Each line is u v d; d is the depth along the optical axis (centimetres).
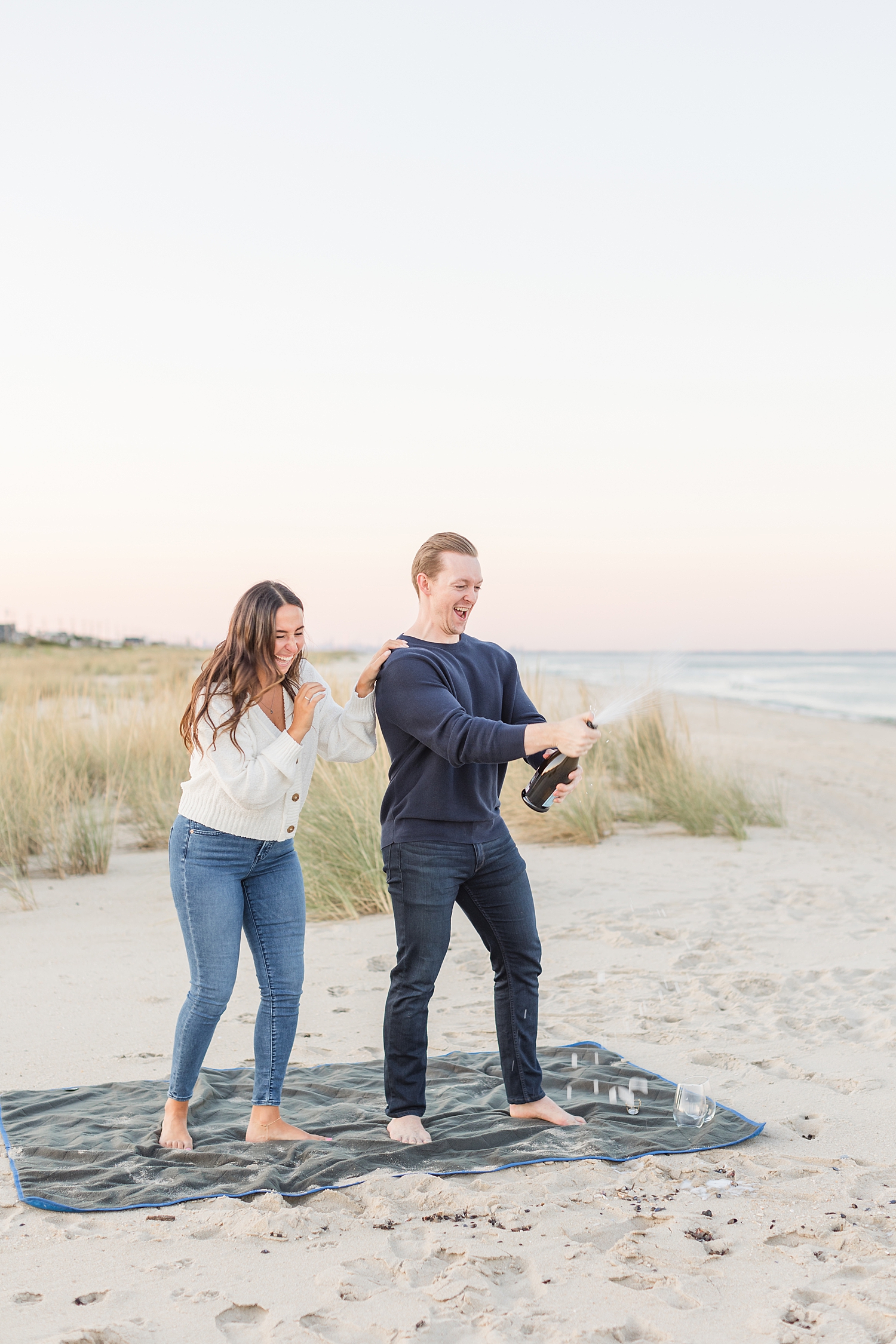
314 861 703
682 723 1109
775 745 1728
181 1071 334
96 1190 305
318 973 546
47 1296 249
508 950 359
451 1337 233
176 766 1045
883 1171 313
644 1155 327
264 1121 340
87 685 1404
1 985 518
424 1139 340
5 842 804
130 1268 262
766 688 5216
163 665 2683
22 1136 341
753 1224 281
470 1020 476
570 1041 441
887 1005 475
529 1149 332
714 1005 480
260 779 319
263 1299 248
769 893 709
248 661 322
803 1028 450
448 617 354
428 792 341
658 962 557
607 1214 288
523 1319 238
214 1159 325
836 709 3219
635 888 727
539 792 353
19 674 2073
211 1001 329
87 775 1045
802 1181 307
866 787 1262
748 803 1019
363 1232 281
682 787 992
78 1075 404
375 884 677
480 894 356
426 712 327
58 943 602
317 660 2147
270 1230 278
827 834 959
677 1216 285
